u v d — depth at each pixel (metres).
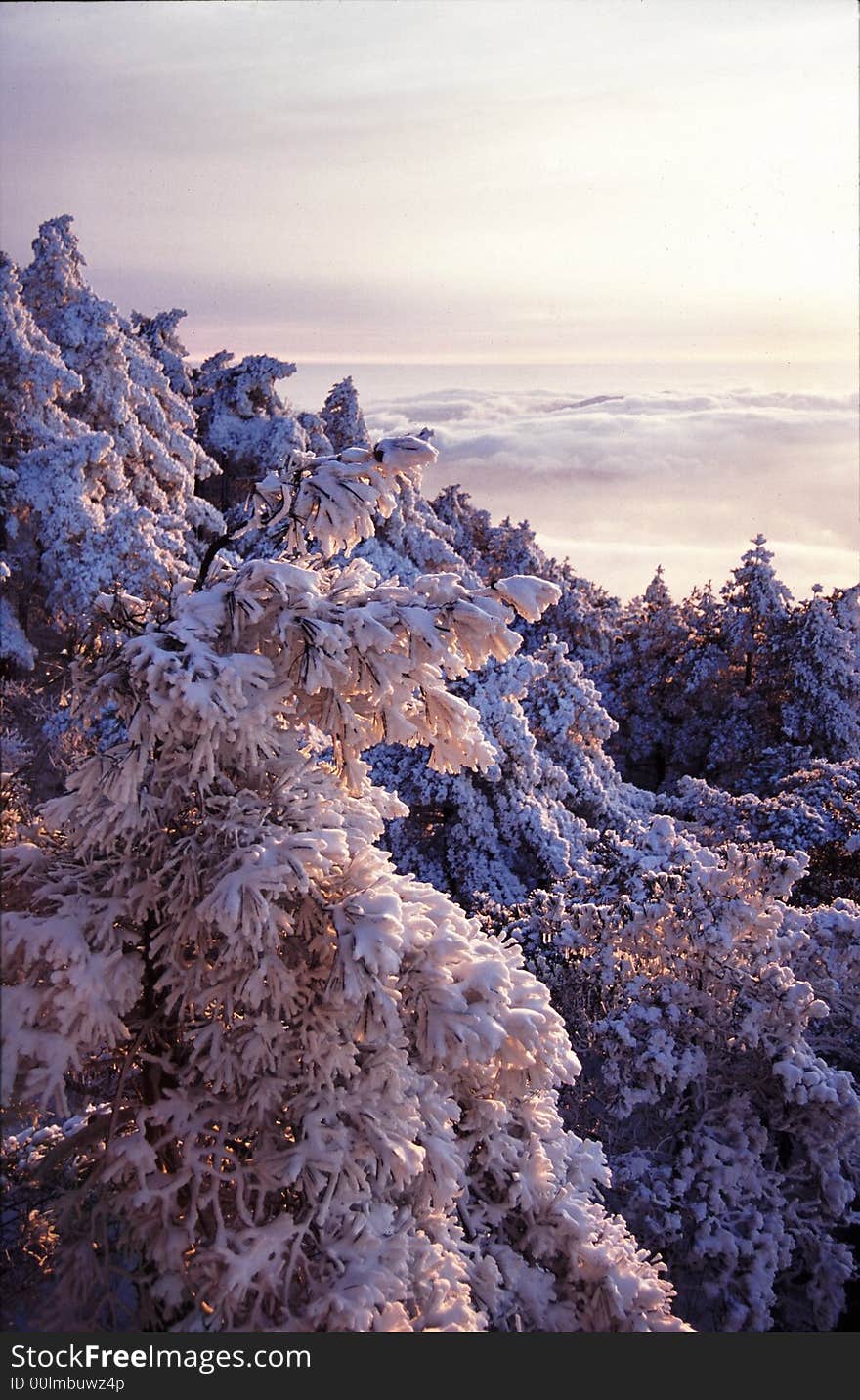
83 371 32.69
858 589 34.22
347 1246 5.63
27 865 5.86
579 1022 11.56
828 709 33.47
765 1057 11.02
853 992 13.05
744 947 11.28
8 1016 5.01
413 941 6.17
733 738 36.38
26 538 24.45
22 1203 6.16
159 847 5.70
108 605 5.82
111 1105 6.30
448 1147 6.28
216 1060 5.63
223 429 44.12
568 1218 7.09
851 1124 10.77
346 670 5.54
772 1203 10.97
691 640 38.94
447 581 6.09
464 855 21.03
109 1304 5.84
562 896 12.81
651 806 28.25
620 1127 11.10
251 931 5.24
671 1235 10.26
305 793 6.11
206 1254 5.38
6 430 26.97
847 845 21.34
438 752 6.21
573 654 40.91
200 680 5.22
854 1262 12.12
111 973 5.32
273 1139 5.84
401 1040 6.02
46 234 32.75
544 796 22.03
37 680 11.68
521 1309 6.79
